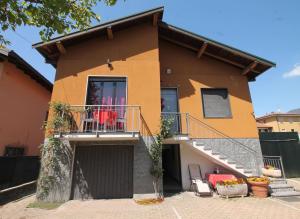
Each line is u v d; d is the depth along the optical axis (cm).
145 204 688
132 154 817
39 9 406
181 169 927
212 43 968
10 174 888
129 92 867
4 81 966
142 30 964
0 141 941
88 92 867
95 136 731
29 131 1181
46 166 750
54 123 756
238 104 1021
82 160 800
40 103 1306
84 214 593
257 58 960
